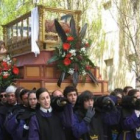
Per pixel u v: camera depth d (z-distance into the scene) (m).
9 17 15.39
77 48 6.89
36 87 6.55
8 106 5.42
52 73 6.80
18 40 8.48
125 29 13.03
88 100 4.66
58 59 6.73
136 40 11.78
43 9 7.58
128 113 5.11
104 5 15.31
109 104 4.99
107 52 15.24
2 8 15.71
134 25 12.16
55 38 7.89
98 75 7.36
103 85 7.18
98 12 14.35
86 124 4.49
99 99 4.97
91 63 7.07
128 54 12.66
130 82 13.66
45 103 4.41
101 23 14.45
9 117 4.74
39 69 6.72
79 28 8.15
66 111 4.46
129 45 12.68
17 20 8.51
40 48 7.59
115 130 5.24
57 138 4.35
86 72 6.89
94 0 14.28
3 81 7.18
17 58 7.87
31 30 7.50
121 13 12.69
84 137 4.59
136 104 5.16
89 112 4.57
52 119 4.40
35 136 4.26
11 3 15.57
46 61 7.00
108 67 15.45
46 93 4.43
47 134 4.29
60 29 6.91
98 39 14.40
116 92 6.43
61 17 8.41
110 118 4.97
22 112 4.68
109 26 15.26
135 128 5.10
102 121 4.91
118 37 14.48
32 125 4.30
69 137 4.60
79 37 6.97
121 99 5.43
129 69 12.62
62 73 6.67
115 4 13.54
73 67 6.74
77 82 6.70
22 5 15.37
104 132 4.99
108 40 15.26
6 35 9.20
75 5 13.31
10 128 4.64
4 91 5.84
